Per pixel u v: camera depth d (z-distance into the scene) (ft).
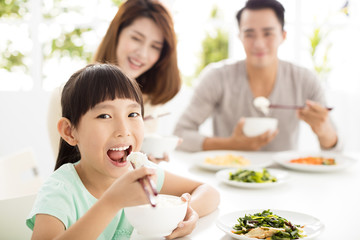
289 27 13.11
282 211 3.40
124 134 2.99
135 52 6.26
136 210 2.71
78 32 12.41
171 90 6.69
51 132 4.95
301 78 8.15
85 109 3.01
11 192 5.11
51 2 12.13
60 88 4.91
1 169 5.08
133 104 3.13
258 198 4.23
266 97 8.22
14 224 3.49
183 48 12.91
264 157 6.67
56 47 12.36
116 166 3.02
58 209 2.81
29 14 11.98
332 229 3.22
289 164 5.75
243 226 3.01
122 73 3.22
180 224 2.94
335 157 6.42
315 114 6.65
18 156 5.34
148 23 6.22
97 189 3.40
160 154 5.33
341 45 13.69
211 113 8.90
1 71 12.14
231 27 12.69
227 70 8.43
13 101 11.62
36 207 2.82
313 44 12.96
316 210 3.79
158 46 6.41
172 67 6.61
